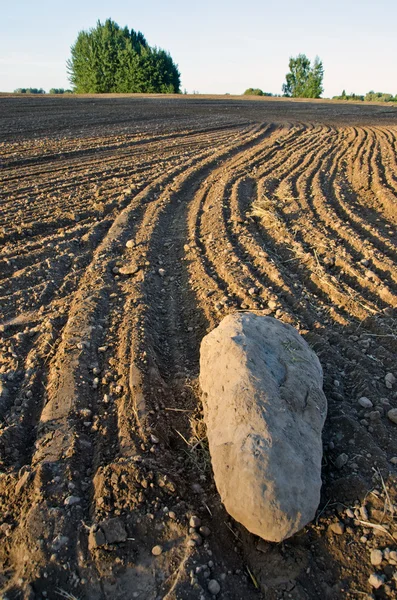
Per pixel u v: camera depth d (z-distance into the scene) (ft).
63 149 41.98
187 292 19.26
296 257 21.54
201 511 10.17
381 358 14.78
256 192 31.27
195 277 20.25
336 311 17.30
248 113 79.20
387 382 13.65
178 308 18.30
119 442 11.75
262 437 9.35
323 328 16.20
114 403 13.07
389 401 12.92
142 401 12.85
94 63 146.00
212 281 19.54
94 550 9.24
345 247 22.22
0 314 17.44
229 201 29.27
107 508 9.95
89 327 16.16
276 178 34.14
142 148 44.57
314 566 9.12
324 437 11.75
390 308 17.17
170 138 50.78
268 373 10.85
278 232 24.36
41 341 15.80
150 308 17.72
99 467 10.95
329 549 9.37
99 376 14.16
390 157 38.91
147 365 14.28
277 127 61.93
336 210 27.50
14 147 41.98
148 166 37.65
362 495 10.22
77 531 9.57
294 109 91.04
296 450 9.48
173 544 9.49
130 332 15.85
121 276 20.42
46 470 10.71
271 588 8.83
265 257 21.38
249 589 8.91
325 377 13.74
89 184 32.45
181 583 8.77
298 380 11.00
